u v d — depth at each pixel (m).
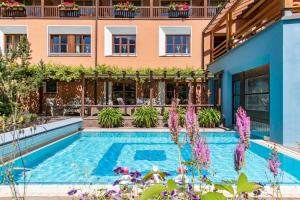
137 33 20.83
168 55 20.75
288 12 9.31
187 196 2.46
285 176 6.59
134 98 21.11
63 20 20.73
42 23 20.70
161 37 20.80
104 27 20.78
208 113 15.47
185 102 20.80
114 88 21.11
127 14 20.94
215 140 12.77
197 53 20.80
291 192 4.70
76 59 20.73
